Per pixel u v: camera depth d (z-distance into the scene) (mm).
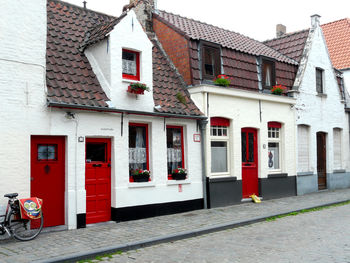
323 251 6844
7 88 7844
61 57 9672
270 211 11188
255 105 13594
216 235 8477
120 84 9773
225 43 13352
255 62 14086
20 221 7520
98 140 9508
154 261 6430
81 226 8836
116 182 9602
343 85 19016
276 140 14688
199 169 11695
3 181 7668
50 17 10656
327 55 17656
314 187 16250
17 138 7914
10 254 6527
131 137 10328
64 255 6453
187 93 12000
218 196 12102
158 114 10352
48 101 8297
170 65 12570
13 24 8023
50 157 8672
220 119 12484
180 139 11500
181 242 7848
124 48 10055
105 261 6453
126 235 8055
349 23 22188
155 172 10508
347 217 10422
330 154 17516
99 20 12000
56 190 8711
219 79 12219
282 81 15180
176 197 10977
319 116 16797
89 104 8945
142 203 10125
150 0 13711
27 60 8180
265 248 7176
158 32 13406
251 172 13578
